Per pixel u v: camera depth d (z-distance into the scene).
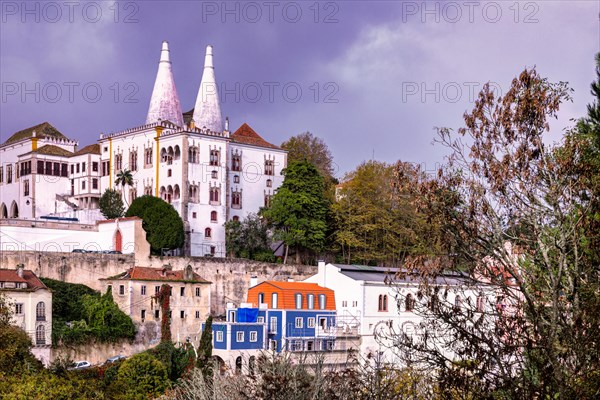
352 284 116.31
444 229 38.34
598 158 39.44
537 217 37.94
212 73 168.25
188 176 146.12
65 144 170.75
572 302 35.94
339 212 150.62
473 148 38.56
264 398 42.00
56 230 133.50
